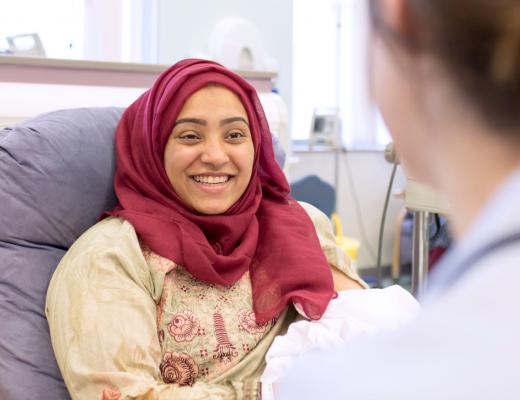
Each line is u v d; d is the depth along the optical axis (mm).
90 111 1657
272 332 1527
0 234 1467
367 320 1486
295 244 1602
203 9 3576
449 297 375
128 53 3451
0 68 1896
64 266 1411
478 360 339
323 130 4090
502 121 375
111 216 1533
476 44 369
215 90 1539
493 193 392
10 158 1481
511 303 345
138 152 1578
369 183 4316
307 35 4074
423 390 345
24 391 1360
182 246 1466
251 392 1353
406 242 4180
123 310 1334
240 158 1556
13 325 1407
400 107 441
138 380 1266
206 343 1430
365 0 442
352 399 365
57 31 3305
